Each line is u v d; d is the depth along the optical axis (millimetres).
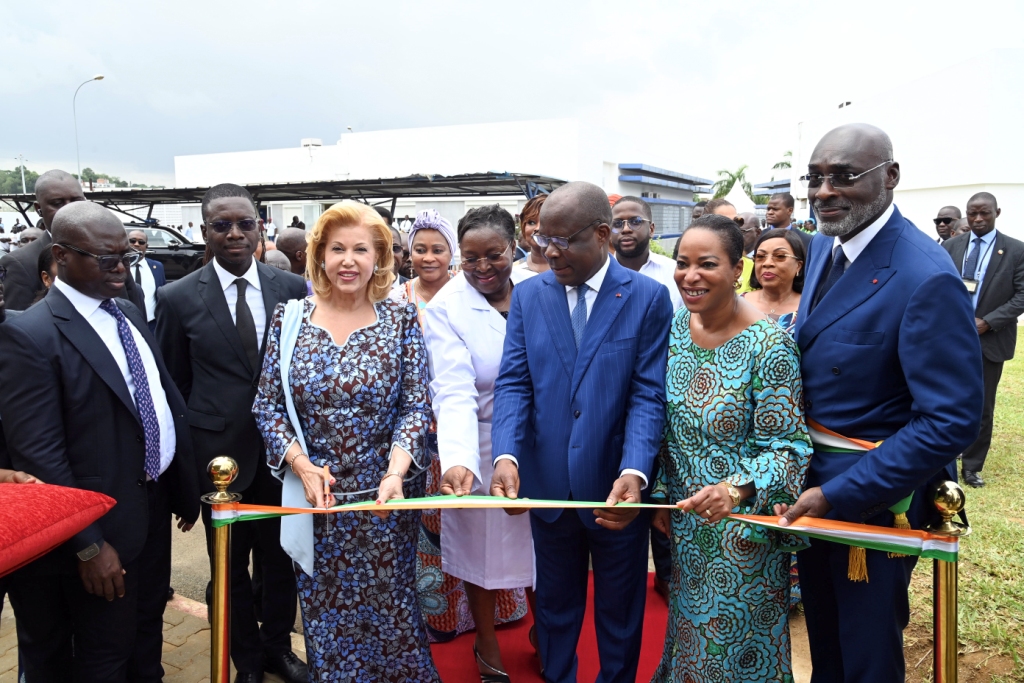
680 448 2512
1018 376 9422
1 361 2350
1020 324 14719
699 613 2432
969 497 5230
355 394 2535
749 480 2238
